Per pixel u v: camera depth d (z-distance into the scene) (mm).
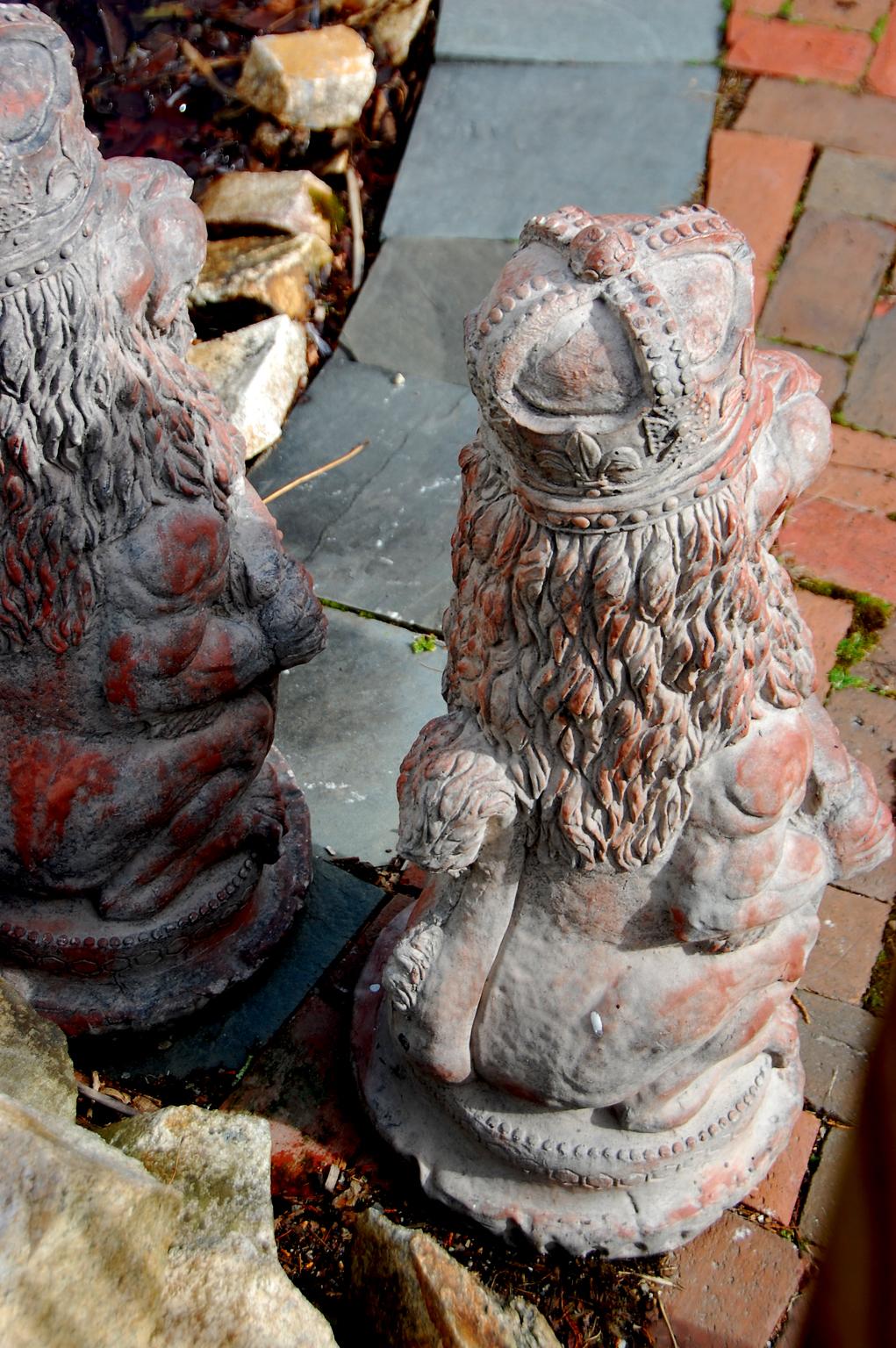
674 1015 1760
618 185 4105
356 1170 2184
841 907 2600
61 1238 1206
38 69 1553
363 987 2316
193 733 2084
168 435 1848
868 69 4383
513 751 1620
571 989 1777
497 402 1356
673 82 4395
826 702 2947
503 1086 1911
